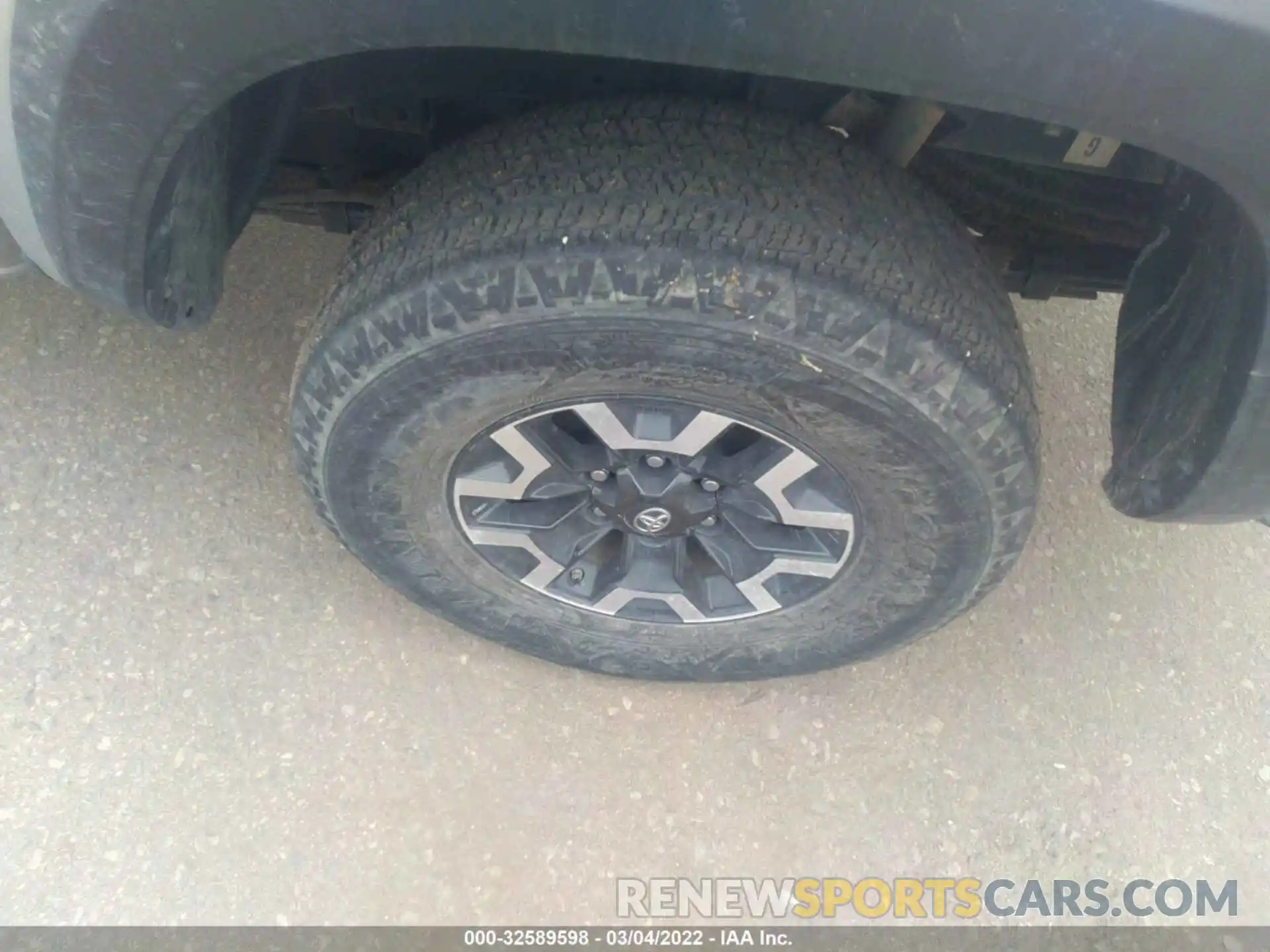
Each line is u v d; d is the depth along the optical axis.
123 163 1.23
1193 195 1.47
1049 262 1.94
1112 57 1.00
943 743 2.19
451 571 1.93
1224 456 1.38
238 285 2.59
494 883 1.95
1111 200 1.79
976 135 1.45
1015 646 2.33
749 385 1.44
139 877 1.89
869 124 1.49
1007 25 0.99
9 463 2.30
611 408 1.56
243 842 1.94
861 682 2.25
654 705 2.17
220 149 1.40
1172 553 2.50
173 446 2.36
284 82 1.43
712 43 1.05
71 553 2.20
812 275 1.32
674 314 1.33
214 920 1.87
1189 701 2.29
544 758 2.08
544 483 1.77
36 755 1.98
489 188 1.42
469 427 1.62
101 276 1.39
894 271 1.36
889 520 1.65
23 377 2.41
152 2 1.06
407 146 1.84
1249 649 2.38
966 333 1.41
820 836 2.06
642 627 1.99
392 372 1.49
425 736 2.08
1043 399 2.70
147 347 2.48
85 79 1.14
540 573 1.91
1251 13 0.96
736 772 2.11
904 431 1.46
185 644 2.13
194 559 2.23
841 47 1.03
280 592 2.21
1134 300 1.73
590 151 1.40
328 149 1.85
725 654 2.04
